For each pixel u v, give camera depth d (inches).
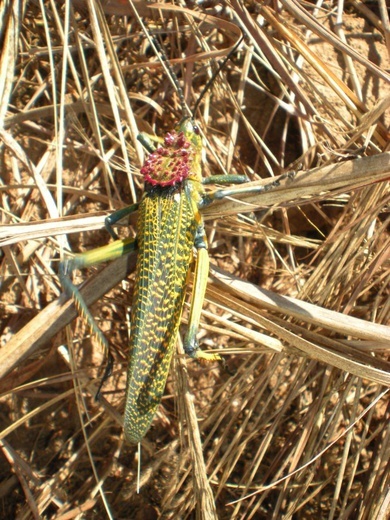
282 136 11.7
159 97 11.8
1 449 11.3
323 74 10.5
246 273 11.4
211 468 10.9
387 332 9.3
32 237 9.6
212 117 11.8
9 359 9.7
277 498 10.8
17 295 11.2
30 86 11.9
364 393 10.6
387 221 9.9
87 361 11.2
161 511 10.9
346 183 9.0
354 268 10.3
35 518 10.4
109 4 11.3
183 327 10.6
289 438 10.5
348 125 10.6
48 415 11.3
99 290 9.8
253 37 10.9
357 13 12.1
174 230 9.4
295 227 11.5
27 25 11.8
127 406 8.9
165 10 11.6
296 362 11.0
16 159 11.5
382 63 11.9
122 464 11.2
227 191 9.5
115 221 9.8
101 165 11.5
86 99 11.5
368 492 10.0
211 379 11.3
